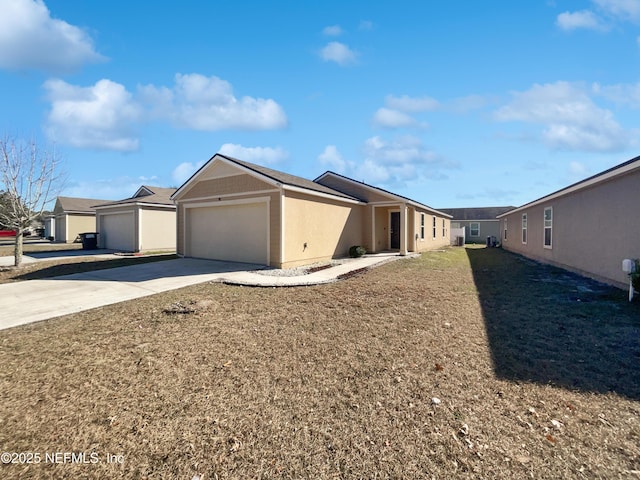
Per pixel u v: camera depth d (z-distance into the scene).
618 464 1.99
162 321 4.95
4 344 4.08
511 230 18.91
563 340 4.11
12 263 11.76
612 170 7.04
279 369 3.33
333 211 13.00
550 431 2.31
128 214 17.36
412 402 2.70
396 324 4.79
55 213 28.22
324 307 5.73
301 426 2.39
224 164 11.59
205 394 2.86
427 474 1.92
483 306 5.80
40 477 1.93
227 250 11.74
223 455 2.10
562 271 10.08
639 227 6.51
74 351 3.84
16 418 2.52
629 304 5.84
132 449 2.16
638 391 2.87
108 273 9.33
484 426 2.38
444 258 14.25
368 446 2.17
